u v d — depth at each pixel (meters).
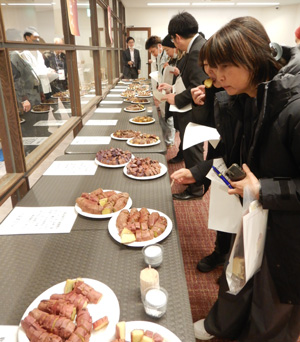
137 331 0.57
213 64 0.79
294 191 0.76
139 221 1.00
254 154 0.86
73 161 1.62
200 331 1.30
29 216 1.07
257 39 0.73
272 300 0.99
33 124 2.18
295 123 0.72
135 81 6.01
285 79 0.71
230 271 0.88
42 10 2.40
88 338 0.58
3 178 1.29
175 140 4.73
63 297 0.66
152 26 9.29
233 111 1.00
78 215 1.09
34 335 0.57
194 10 9.12
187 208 2.57
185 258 1.92
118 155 1.62
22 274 0.78
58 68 2.59
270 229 0.87
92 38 3.60
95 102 3.41
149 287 0.69
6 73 1.20
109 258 0.85
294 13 8.95
